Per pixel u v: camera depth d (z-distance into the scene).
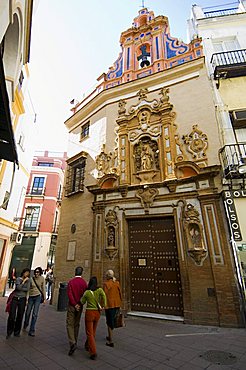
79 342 5.05
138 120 10.46
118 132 10.77
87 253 9.36
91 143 11.92
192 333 5.73
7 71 7.07
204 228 7.42
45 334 5.61
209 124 8.74
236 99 8.78
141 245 8.59
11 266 21.05
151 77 10.89
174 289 7.52
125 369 3.73
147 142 9.97
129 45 12.88
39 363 3.90
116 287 5.38
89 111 13.12
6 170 12.63
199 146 8.56
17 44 6.87
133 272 8.39
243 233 6.75
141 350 4.57
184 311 6.85
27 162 16.59
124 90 11.57
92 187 10.18
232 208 7.07
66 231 11.05
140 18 13.89
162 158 9.22
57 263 10.77
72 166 12.70
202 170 7.97
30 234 22.11
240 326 6.08
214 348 4.68
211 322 6.41
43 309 9.02
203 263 7.09
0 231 12.69
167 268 7.87
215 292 6.62
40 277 6.12
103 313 8.11
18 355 4.23
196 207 7.81
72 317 4.59
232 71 8.96
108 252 8.67
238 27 10.89
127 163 9.85
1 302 10.59
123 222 8.91
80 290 4.79
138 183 9.38
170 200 8.37
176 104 9.90
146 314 7.45
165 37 12.06
